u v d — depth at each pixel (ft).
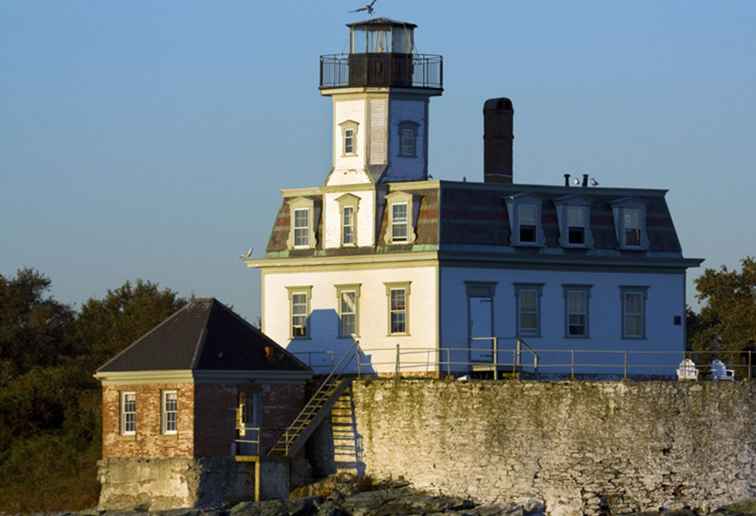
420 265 563.07
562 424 524.93
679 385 526.57
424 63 594.24
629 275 584.40
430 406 538.06
